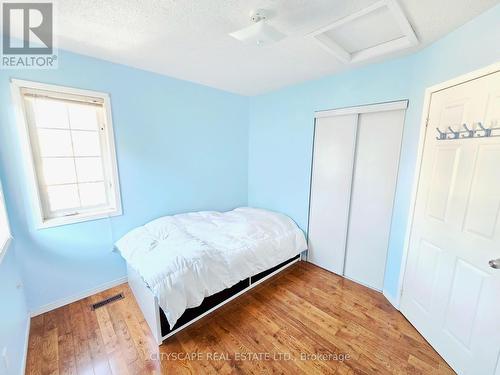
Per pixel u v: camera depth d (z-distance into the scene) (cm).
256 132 346
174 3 128
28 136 179
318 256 287
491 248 122
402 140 204
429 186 167
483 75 126
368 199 236
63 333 173
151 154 252
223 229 251
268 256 236
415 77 186
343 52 196
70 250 206
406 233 193
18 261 180
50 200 200
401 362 151
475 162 131
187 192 292
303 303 213
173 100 262
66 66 190
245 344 165
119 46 182
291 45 179
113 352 157
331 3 128
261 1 127
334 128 253
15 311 150
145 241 207
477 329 129
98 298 216
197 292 171
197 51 191
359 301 217
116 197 230
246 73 245
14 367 129
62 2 127
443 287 154
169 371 144
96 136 218
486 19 126
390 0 123
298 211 303
